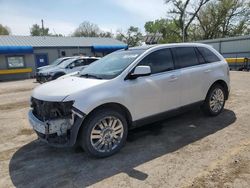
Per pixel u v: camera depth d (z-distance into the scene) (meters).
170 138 4.61
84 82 3.98
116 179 3.30
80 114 3.56
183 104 4.98
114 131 4.02
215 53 5.79
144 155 3.96
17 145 4.70
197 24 40.31
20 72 23.94
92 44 30.38
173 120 5.62
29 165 3.83
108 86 3.89
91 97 3.67
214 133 4.73
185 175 3.29
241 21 38.50
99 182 3.25
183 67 4.97
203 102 5.43
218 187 2.98
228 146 4.11
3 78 23.20
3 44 25.11
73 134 3.59
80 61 13.94
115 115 3.96
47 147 4.50
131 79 4.15
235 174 3.24
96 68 4.76
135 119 4.26
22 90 13.08
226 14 37.88
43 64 26.66
